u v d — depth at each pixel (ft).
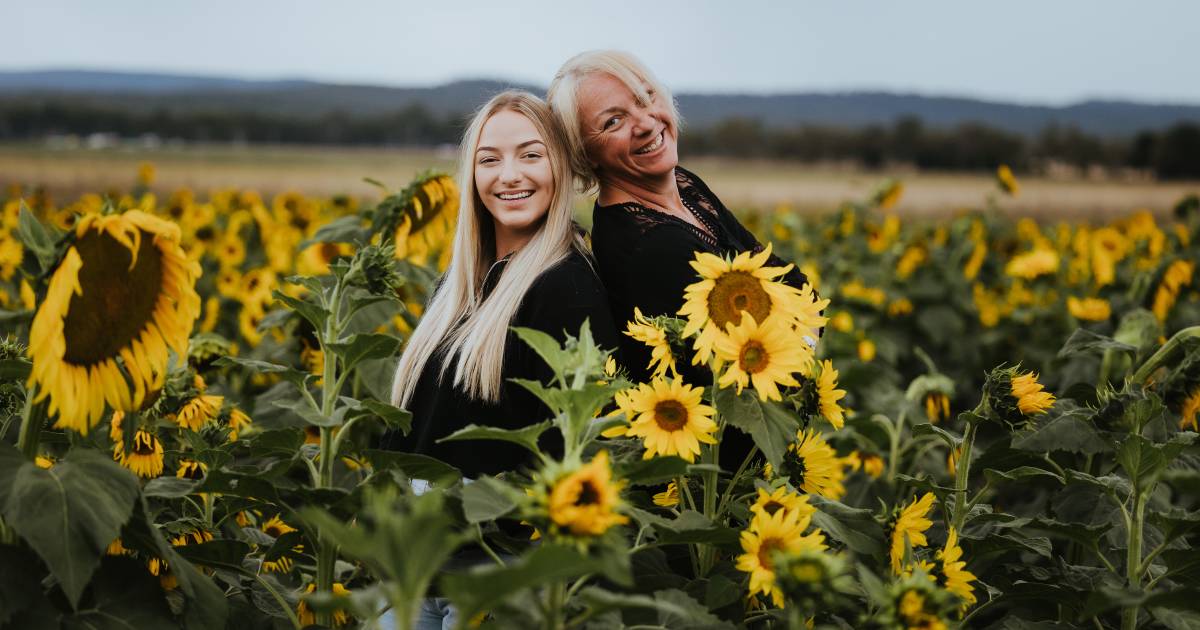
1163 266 16.83
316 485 9.14
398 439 11.38
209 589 8.10
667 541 8.04
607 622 7.37
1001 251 37.88
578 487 6.15
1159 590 8.37
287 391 13.74
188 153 210.79
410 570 5.45
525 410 10.31
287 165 171.22
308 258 19.89
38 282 7.25
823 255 37.50
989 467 10.92
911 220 77.61
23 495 6.90
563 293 10.43
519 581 5.69
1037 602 10.20
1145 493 9.12
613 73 11.68
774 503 8.33
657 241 11.16
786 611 8.51
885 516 9.13
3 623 6.93
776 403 9.11
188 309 7.95
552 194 11.03
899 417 14.46
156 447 10.15
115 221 7.18
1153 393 10.06
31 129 260.21
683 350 8.89
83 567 6.82
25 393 10.11
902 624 6.96
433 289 13.48
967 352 26.03
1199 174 172.55
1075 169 195.93
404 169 157.28
